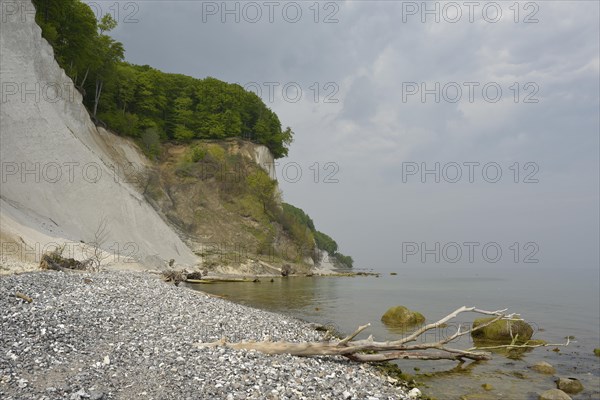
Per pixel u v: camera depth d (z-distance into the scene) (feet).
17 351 32.19
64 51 200.13
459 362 53.93
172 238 192.95
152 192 230.89
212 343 40.91
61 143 141.08
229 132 330.95
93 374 29.58
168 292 67.26
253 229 274.77
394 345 44.50
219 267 216.95
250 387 29.76
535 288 237.66
